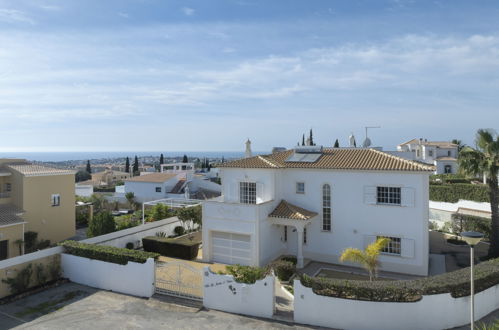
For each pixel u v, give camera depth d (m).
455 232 31.80
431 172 21.25
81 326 15.97
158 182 57.69
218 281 17.45
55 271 21.77
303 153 28.42
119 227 32.69
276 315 16.47
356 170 23.48
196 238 31.38
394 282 15.44
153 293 19.16
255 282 16.69
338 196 24.38
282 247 26.27
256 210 23.11
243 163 26.61
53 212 32.44
